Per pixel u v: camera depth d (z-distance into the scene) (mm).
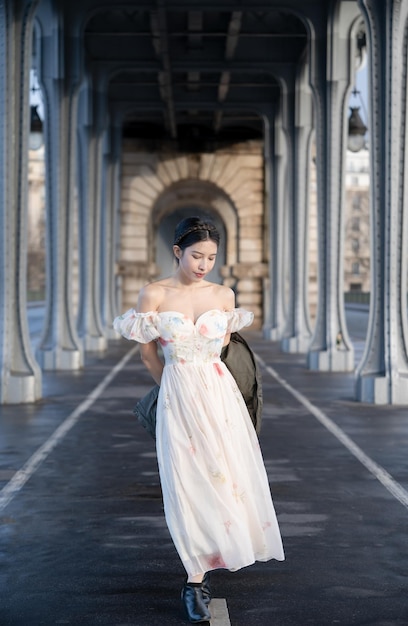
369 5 14047
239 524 4766
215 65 25375
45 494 7805
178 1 19750
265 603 5098
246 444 5039
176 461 4832
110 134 31719
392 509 7289
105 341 26859
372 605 5062
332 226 19703
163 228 63906
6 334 14117
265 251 37906
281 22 23875
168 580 5484
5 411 13023
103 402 14023
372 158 14172
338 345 19859
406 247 14250
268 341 30484
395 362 14141
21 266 14320
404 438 10750
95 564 5816
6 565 5805
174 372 4988
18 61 14195
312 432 11195
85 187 25844
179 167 37719
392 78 13914
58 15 19641
